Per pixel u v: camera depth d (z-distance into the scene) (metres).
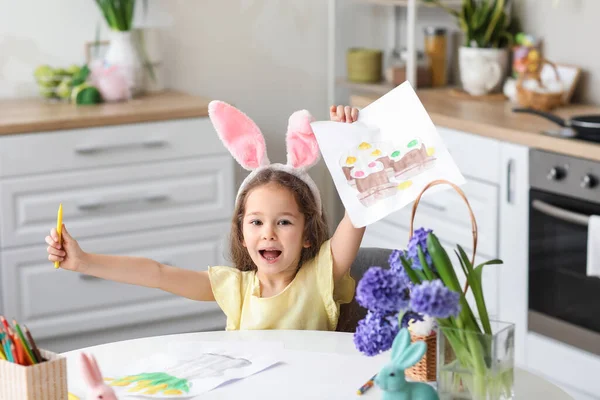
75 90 3.54
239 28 4.11
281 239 1.86
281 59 4.23
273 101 4.25
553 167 2.81
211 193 3.55
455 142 3.20
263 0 4.13
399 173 1.58
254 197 1.86
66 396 1.39
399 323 1.35
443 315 1.22
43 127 3.20
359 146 1.64
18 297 3.29
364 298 1.30
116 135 3.33
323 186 4.38
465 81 3.67
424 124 1.62
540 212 2.88
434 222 3.32
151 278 1.92
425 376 1.51
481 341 1.30
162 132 3.42
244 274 1.98
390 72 3.98
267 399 1.44
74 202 3.31
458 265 2.97
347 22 4.32
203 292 1.99
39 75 3.60
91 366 1.33
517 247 2.99
